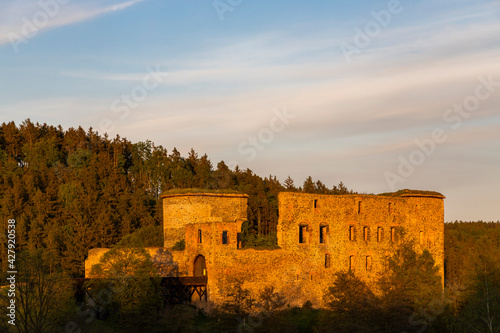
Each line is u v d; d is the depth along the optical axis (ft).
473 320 236.63
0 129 627.46
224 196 312.71
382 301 266.57
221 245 269.64
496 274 345.31
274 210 472.44
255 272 274.36
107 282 244.83
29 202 455.63
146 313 237.04
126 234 407.03
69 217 444.55
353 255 302.45
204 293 273.95
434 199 331.36
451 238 444.96
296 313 271.28
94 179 499.92
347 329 243.81
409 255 303.89
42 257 249.75
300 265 285.64
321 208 295.48
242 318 242.37
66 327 227.40
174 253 292.61
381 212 314.35
